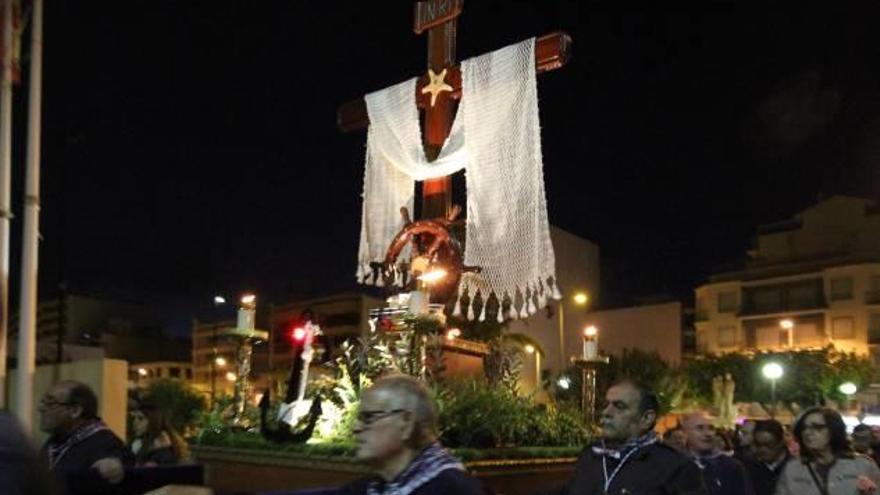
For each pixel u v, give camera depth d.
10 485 2.26
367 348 7.28
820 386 50.28
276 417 7.28
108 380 11.36
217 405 7.88
